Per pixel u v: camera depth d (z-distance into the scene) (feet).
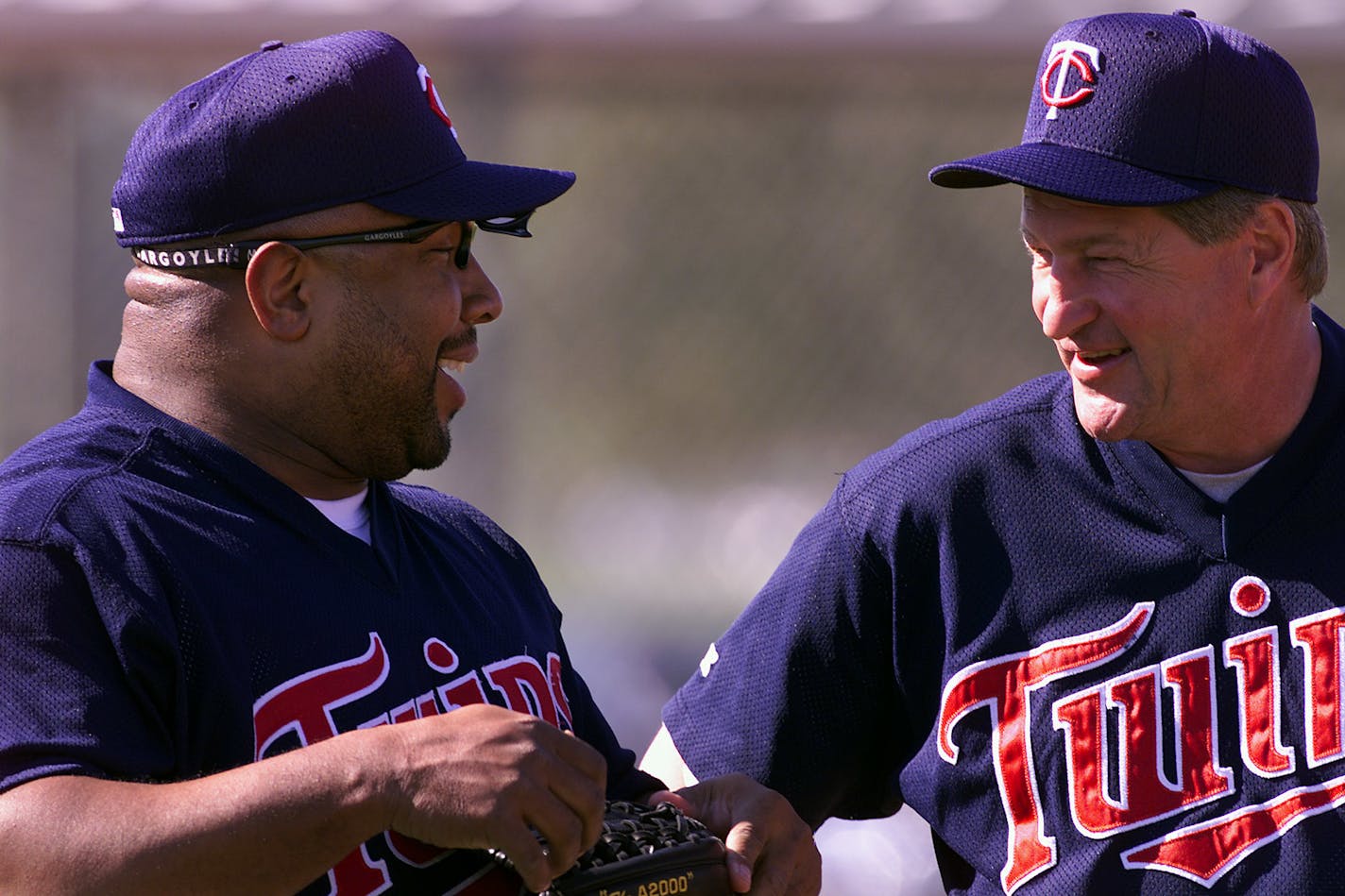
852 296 74.74
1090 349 24.17
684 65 49.11
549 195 23.67
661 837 22.47
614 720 57.41
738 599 86.28
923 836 49.90
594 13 46.91
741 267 76.59
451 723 19.70
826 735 27.25
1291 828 23.71
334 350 22.45
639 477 87.51
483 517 26.91
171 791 18.93
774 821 24.44
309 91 22.09
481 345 50.75
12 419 51.72
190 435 22.00
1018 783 25.12
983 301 73.10
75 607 19.63
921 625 26.35
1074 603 25.14
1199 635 24.58
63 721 19.03
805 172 74.64
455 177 23.17
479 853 21.86
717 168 76.48
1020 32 46.55
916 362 74.23
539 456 87.81
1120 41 24.03
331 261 22.27
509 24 47.19
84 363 52.29
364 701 21.70
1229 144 23.32
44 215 51.34
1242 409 24.27
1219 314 23.58
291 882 19.01
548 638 25.90
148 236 22.40
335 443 23.02
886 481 26.61
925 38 46.93
